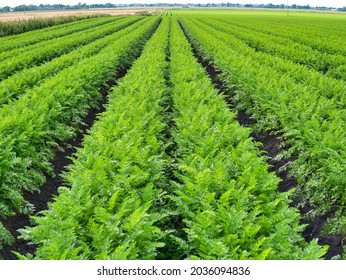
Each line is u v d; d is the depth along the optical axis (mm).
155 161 8969
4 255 7637
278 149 12258
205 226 6574
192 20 73188
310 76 17828
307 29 48938
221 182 7910
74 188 7434
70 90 14320
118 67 24625
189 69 18500
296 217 7281
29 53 24453
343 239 8141
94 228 6391
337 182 8742
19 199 8688
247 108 16391
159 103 15016
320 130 10758
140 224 6461
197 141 10188
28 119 11508
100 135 9805
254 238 6672
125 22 62375
